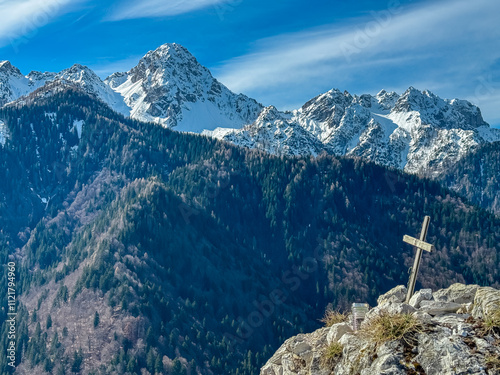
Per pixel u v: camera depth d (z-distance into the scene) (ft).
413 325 59.26
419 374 55.72
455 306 64.03
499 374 52.54
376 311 67.82
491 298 59.31
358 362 61.36
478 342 55.67
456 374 53.83
